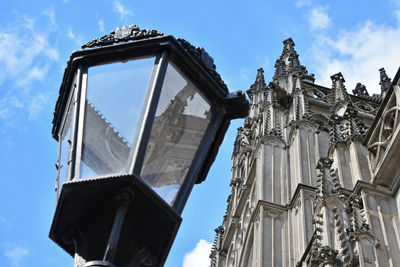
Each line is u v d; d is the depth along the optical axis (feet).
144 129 24.77
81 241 23.41
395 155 59.82
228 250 171.73
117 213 22.93
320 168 76.23
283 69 204.13
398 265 53.01
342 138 87.76
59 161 26.58
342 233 60.80
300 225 115.24
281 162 147.13
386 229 56.80
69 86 28.17
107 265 22.03
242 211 168.04
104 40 28.30
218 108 29.14
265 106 177.99
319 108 173.58
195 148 27.40
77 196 23.17
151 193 23.29
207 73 28.73
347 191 79.00
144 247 23.49
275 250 118.21
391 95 61.87
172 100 27.12
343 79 181.88
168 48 27.66
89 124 25.73
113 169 23.82
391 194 60.49
